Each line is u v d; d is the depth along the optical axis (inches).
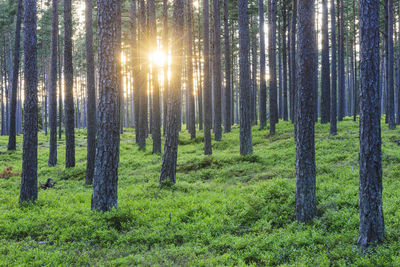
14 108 979.3
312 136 315.6
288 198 371.2
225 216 331.3
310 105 314.8
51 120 770.2
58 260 240.2
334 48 826.8
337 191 380.2
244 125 658.8
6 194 476.1
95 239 287.7
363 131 245.8
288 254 245.4
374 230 241.4
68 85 689.6
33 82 413.1
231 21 1478.8
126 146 1054.4
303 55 313.1
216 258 239.9
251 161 623.8
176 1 516.4
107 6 359.9
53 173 675.4
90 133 565.6
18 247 263.9
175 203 390.9
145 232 302.4
